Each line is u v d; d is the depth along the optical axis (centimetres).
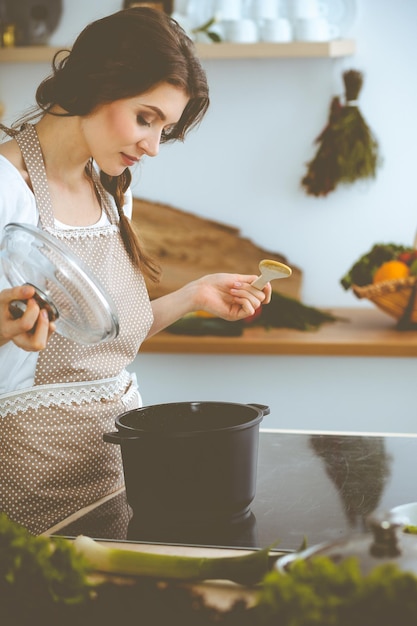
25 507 158
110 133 153
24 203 160
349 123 323
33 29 336
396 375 327
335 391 330
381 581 82
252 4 322
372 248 318
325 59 333
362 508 139
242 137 342
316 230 343
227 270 347
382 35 330
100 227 171
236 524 133
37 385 160
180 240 347
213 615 106
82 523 137
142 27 147
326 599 82
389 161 336
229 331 315
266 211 345
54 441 159
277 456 167
